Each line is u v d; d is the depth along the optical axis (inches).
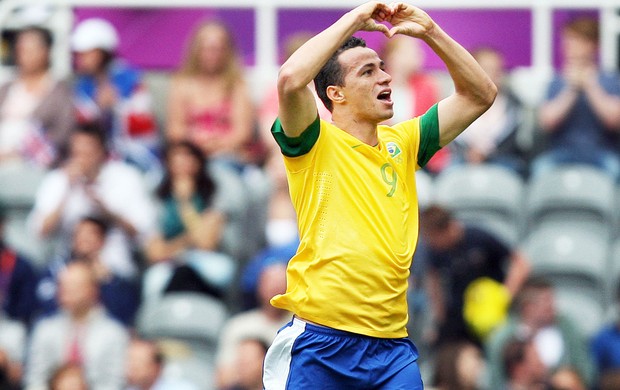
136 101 1680.6
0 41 1747.0
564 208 1635.1
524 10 1720.0
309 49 761.0
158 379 1476.4
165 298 1556.3
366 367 788.6
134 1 1699.1
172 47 1758.1
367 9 768.9
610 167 1649.9
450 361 1435.8
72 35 1721.2
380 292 783.1
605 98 1651.1
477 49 1667.1
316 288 786.2
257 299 1517.0
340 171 789.2
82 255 1558.8
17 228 1647.4
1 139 1683.1
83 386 1462.8
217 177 1617.9
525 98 1694.1
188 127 1669.5
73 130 1676.9
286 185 1598.2
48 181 1640.0
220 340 1529.3
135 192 1617.9
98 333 1507.1
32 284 1578.5
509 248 1534.2
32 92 1695.4
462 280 1507.1
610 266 1596.9
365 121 802.2
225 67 1674.5
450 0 1669.5
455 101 835.4
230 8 1770.4
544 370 1444.4
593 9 1708.9
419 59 1702.8
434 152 838.5
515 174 1652.3
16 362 1530.5
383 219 784.9
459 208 1633.9
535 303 1460.4
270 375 811.4
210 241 1585.9
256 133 1676.9
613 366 1481.3
